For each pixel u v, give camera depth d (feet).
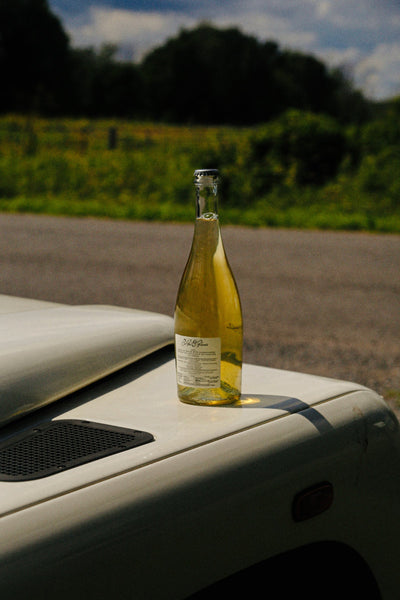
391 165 41.47
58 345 3.49
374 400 3.57
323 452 3.15
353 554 3.37
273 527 2.95
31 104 193.88
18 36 196.34
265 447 2.96
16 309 4.44
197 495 2.66
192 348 3.24
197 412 3.17
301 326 16.15
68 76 206.90
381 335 15.56
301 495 3.04
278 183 42.06
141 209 37.22
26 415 3.16
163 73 224.94
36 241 27.37
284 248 26.48
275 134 43.70
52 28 203.31
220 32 232.53
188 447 2.80
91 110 211.20
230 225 33.45
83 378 3.42
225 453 2.83
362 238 29.63
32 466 2.61
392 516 3.54
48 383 3.26
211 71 226.17
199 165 45.62
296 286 20.25
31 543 2.23
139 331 3.87
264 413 3.16
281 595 3.08
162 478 2.61
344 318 16.94
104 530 2.38
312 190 41.42
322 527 3.17
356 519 3.35
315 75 231.71
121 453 2.72
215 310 3.44
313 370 13.07
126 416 3.14
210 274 3.45
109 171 48.67
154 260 23.97
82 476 2.53
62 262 23.34
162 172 48.19
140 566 2.48
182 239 28.60
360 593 3.45
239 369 3.46
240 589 2.88
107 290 19.53
